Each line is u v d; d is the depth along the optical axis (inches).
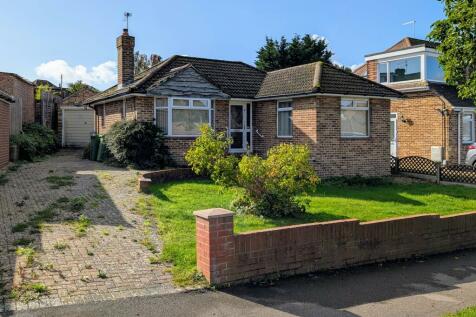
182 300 246.2
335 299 257.4
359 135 759.1
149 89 719.1
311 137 716.7
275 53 1560.0
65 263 284.4
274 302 249.3
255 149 836.0
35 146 840.9
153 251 314.3
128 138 682.8
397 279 299.6
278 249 292.5
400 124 1016.2
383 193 599.2
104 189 498.9
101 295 246.4
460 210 502.9
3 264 277.0
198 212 278.4
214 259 269.1
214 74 845.8
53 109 1195.3
